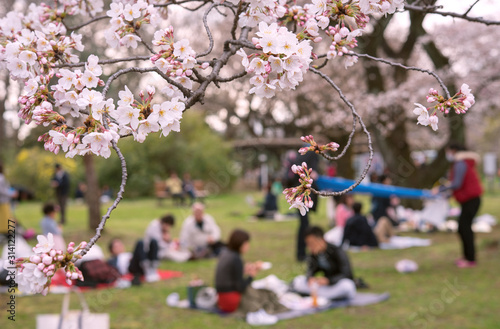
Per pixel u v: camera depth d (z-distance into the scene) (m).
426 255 9.94
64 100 1.44
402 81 15.75
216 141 31.83
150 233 10.04
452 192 8.84
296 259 9.91
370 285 7.64
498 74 13.74
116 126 1.39
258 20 1.79
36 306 6.43
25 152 25.86
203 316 6.23
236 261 6.29
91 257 7.70
